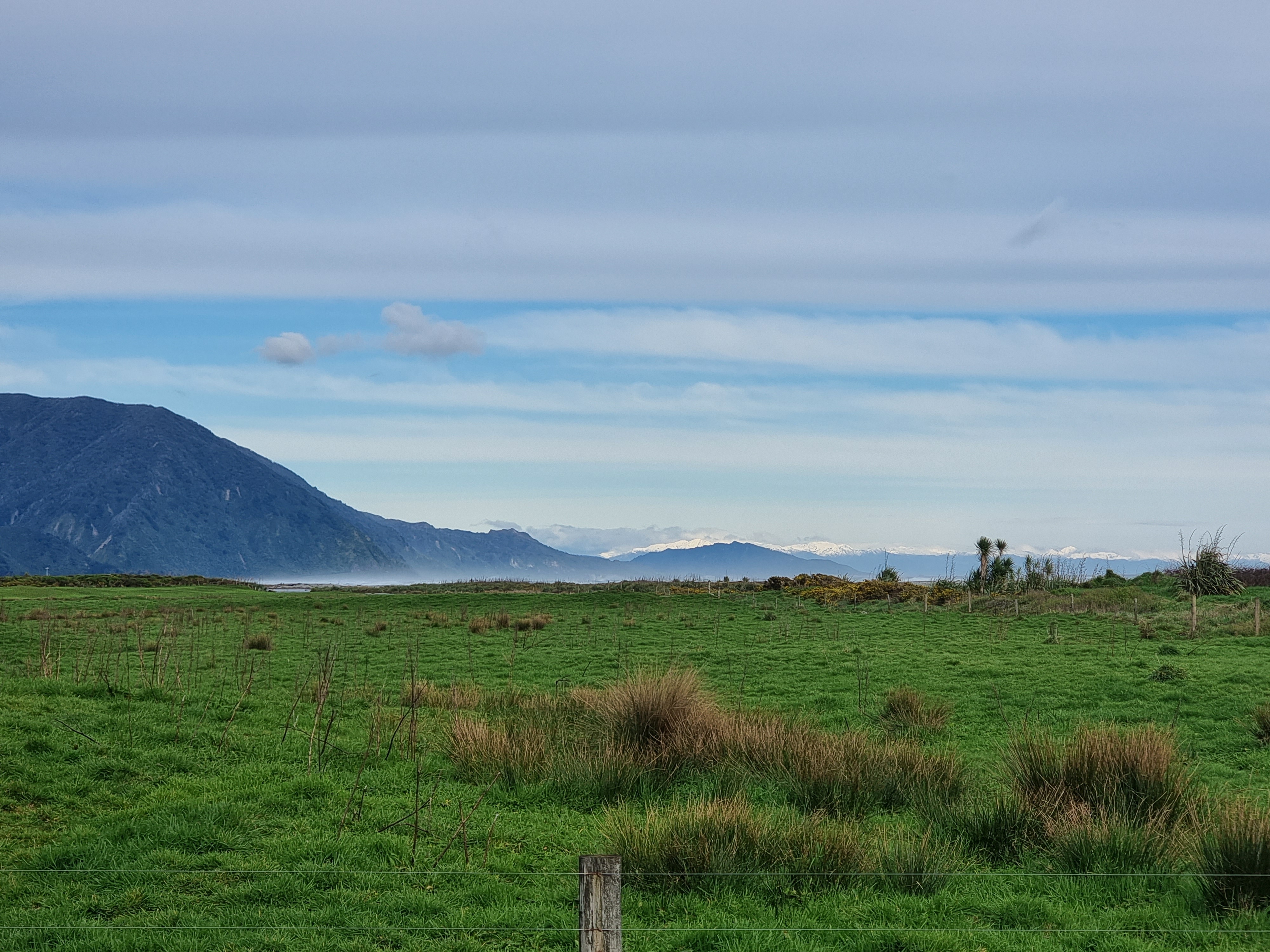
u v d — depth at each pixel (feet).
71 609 169.17
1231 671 74.69
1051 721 58.65
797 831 29.37
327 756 42.96
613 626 131.64
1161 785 32.19
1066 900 26.50
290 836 31.58
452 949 23.13
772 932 23.76
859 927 24.23
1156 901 26.03
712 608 161.68
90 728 42.34
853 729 55.36
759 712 49.96
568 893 27.04
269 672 80.23
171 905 25.79
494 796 37.88
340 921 24.67
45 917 24.71
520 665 89.35
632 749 40.78
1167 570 168.14
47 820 32.07
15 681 51.85
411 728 45.68
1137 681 71.20
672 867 27.71
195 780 37.40
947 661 87.97
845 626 128.67
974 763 46.01
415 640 113.50
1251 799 33.01
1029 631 117.39
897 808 36.37
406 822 33.76
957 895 26.63
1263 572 169.89
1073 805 31.30
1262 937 23.34
